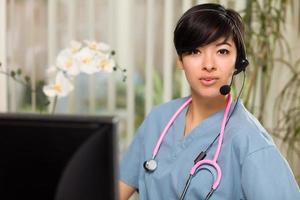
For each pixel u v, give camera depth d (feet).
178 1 6.72
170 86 6.82
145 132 4.41
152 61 6.82
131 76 6.83
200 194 3.62
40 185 2.12
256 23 6.57
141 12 6.77
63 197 2.12
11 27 6.79
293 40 6.78
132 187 4.47
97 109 6.93
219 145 3.74
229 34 3.60
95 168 2.10
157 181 3.92
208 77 3.69
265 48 6.53
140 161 4.34
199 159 3.75
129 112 6.92
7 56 6.80
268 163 3.51
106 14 6.77
